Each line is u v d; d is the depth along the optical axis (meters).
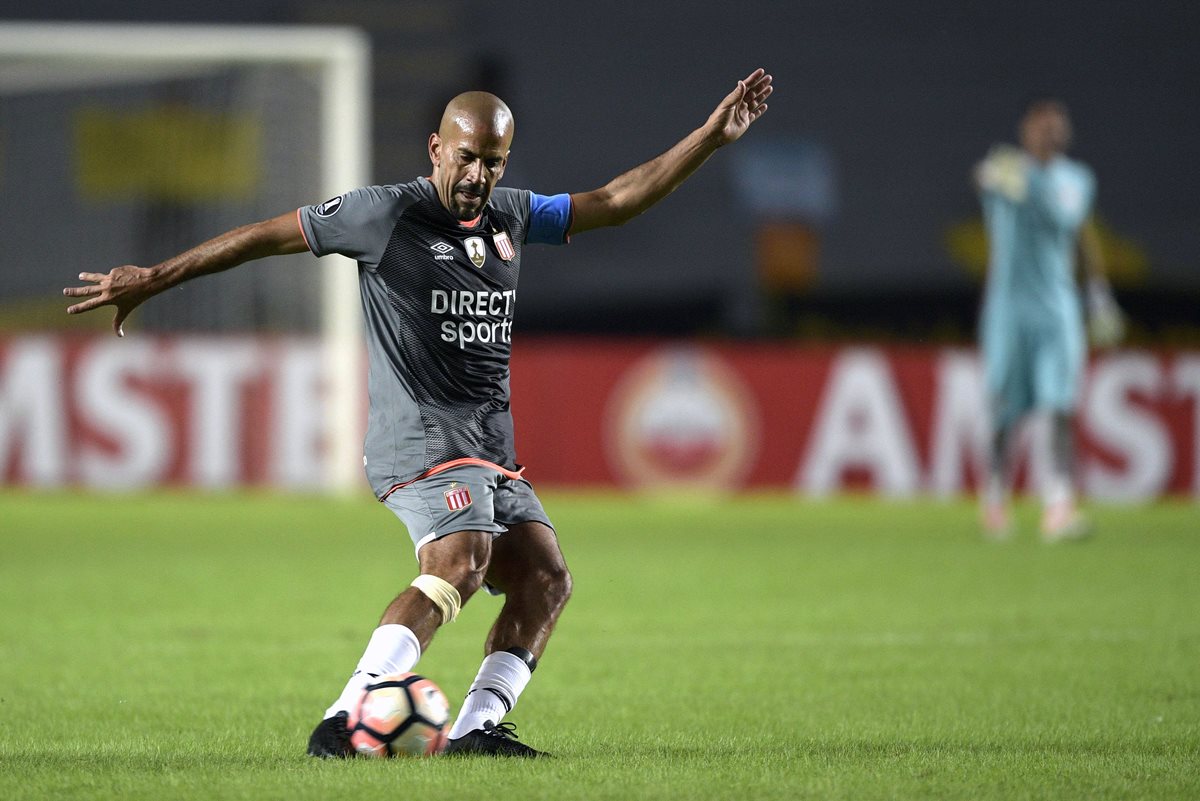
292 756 16.53
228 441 58.62
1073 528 44.62
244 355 58.78
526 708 20.67
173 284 15.80
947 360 59.84
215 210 67.31
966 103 93.06
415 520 16.03
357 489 60.09
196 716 19.84
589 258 84.31
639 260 84.38
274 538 46.78
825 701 21.20
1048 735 18.44
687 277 84.06
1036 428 61.06
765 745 17.75
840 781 15.12
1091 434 59.31
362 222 16.09
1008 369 43.91
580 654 25.67
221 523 51.62
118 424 58.22
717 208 86.81
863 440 59.81
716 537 47.12
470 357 16.36
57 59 63.03
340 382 59.28
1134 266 81.38
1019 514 56.06
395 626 15.65
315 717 19.80
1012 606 31.75
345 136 64.69
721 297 81.31
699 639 27.36
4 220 71.12
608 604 32.31
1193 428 59.78
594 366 59.72
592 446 59.78
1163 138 92.38
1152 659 24.94
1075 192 42.78
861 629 28.59
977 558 40.94
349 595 33.69
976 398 59.88
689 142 17.00
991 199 42.97
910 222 87.38
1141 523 51.66
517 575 16.70
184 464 58.50
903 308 72.88
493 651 16.44
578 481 59.78
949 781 15.17
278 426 58.88
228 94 66.69
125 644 26.58
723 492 59.62
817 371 59.75
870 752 17.09
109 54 63.28
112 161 68.00
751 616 30.41
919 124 92.06
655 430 59.84
